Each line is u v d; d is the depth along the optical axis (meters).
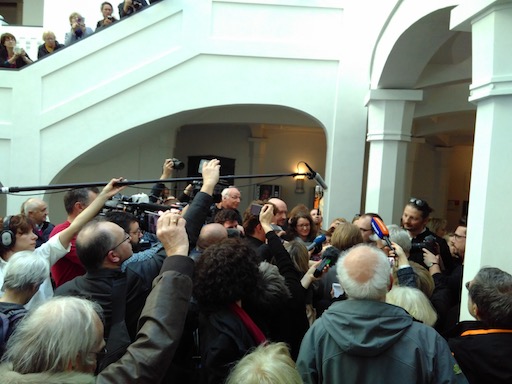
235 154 10.20
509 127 2.48
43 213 3.74
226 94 6.12
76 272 2.61
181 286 1.27
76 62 6.11
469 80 5.21
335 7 6.07
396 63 4.70
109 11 6.69
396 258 2.38
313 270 2.30
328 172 6.25
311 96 6.15
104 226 1.85
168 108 6.12
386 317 1.47
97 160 7.90
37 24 9.55
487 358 1.61
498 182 2.50
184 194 3.39
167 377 1.72
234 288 1.68
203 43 6.07
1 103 6.11
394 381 1.42
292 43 6.09
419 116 6.63
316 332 1.56
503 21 2.43
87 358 1.12
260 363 1.25
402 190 5.39
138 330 1.24
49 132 6.14
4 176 6.15
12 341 1.16
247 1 6.06
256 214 2.99
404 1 4.11
